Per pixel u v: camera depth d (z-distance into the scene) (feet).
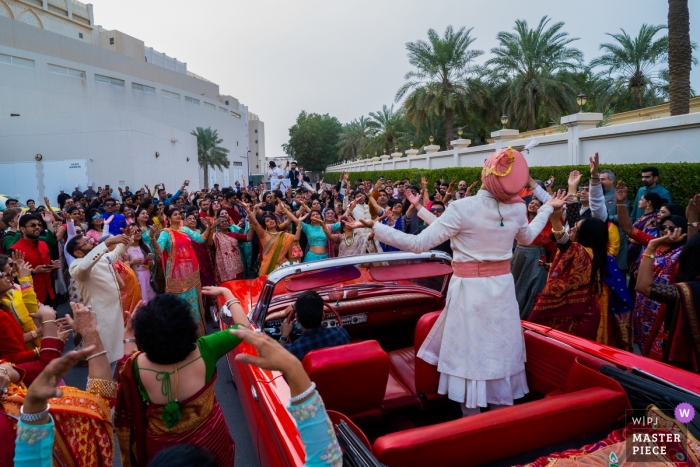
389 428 9.96
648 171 22.17
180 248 19.52
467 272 8.55
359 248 22.70
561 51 79.82
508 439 6.84
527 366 10.27
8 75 107.76
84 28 165.37
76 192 53.67
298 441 6.93
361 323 13.82
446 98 82.89
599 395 7.54
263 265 22.21
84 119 80.28
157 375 7.14
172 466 4.33
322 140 277.23
